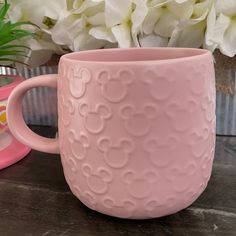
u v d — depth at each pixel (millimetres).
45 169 313
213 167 308
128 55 270
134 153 199
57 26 313
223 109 375
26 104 415
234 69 352
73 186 231
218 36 300
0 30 289
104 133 201
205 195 259
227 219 228
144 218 222
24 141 259
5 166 315
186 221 227
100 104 198
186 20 295
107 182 209
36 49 334
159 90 192
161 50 263
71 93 210
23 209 249
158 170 203
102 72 194
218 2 292
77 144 214
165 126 197
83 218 234
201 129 210
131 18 301
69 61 211
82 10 305
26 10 322
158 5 300
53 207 250
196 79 202
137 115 193
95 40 324
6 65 360
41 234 219
